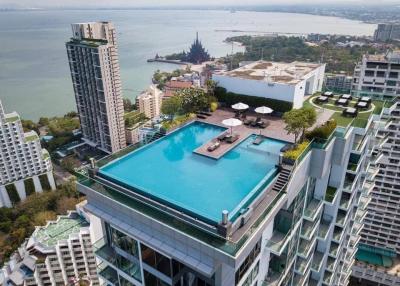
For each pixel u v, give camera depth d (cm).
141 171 3288
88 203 2905
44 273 9419
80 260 9875
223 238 2144
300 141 3522
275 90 5088
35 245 9712
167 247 2330
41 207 13388
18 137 14088
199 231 2255
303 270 3856
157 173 3253
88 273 10081
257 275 2773
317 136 3475
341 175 3925
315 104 5453
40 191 15175
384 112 5250
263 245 2725
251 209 2539
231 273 2294
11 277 9062
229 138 4100
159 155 3675
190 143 4053
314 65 6488
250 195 2767
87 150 18588
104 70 15838
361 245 10819
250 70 6072
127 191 2748
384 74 8950
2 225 12581
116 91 16850
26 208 13412
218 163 3500
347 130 3734
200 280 2438
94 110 17462
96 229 9712
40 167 15050
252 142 4116
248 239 2212
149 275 2623
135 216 2495
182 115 4881
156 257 2467
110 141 17450
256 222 2386
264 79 5338
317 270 4406
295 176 2972
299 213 3450
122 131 17875
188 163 3481
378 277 10069
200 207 2661
